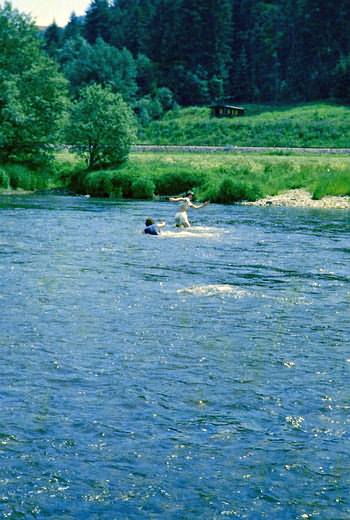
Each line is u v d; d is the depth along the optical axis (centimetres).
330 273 2820
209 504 1020
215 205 6475
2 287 2408
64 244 3503
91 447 1186
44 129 9031
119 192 7338
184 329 1912
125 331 1881
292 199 6838
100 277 2638
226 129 16575
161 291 2402
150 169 8025
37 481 1073
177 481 1082
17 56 9450
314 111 18250
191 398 1402
